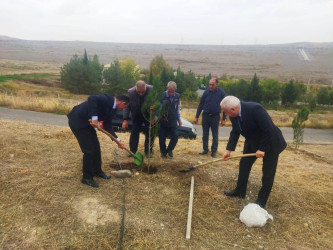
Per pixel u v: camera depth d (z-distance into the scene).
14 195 3.76
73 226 3.30
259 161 6.15
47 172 4.42
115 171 4.63
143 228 3.35
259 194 4.06
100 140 6.48
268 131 3.52
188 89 45.84
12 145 5.32
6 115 13.13
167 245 3.14
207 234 3.41
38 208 3.56
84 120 3.95
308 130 17.62
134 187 4.28
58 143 5.80
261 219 3.63
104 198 3.89
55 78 60.69
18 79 53.25
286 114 24.27
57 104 15.67
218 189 4.49
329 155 8.26
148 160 4.91
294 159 7.07
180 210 3.81
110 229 3.30
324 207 4.24
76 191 3.98
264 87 54.62
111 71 43.28
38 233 3.17
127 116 5.35
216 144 6.20
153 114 4.77
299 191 4.63
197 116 6.29
